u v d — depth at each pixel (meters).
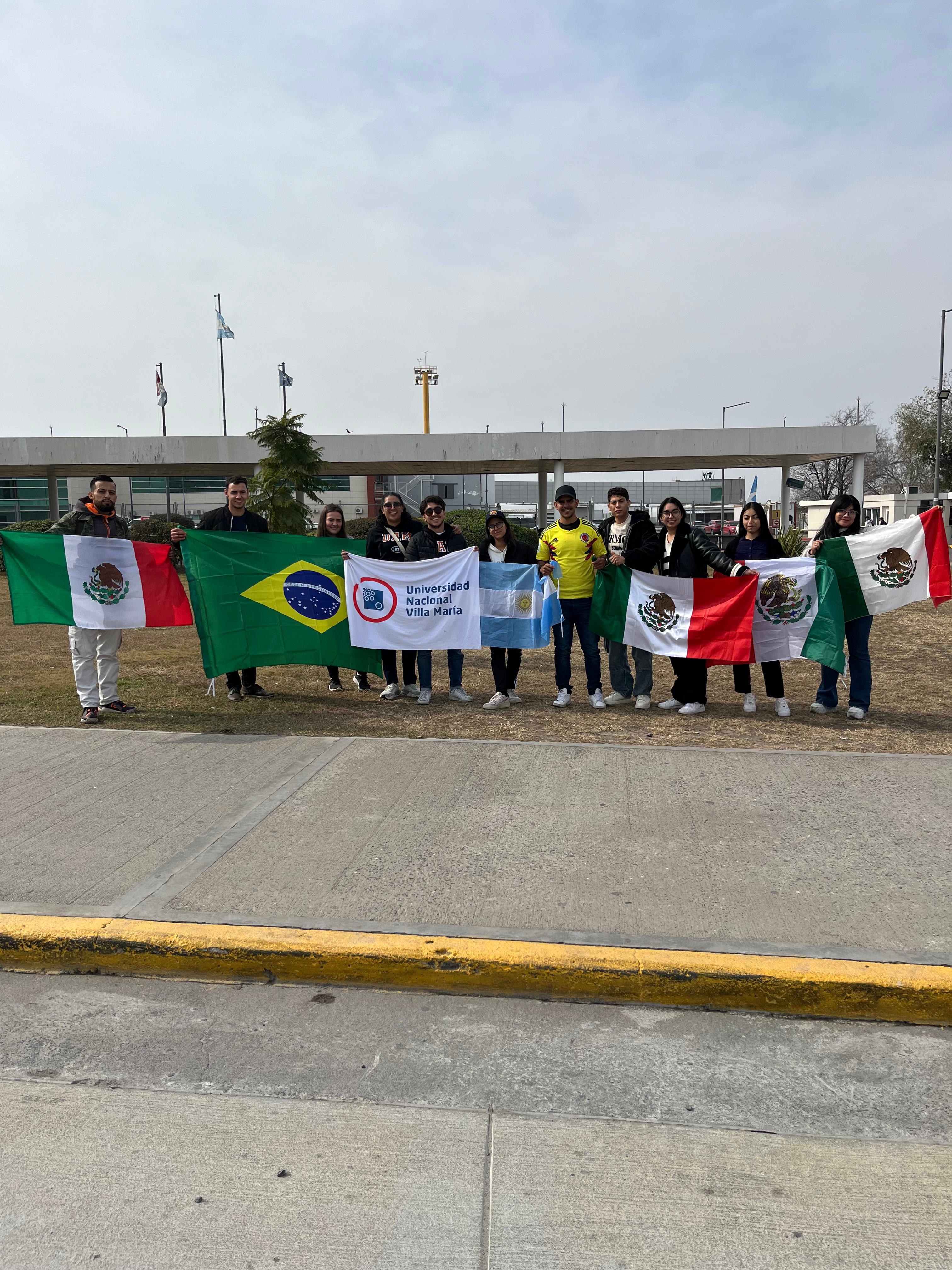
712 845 4.37
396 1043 3.06
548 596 7.44
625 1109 2.70
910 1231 2.22
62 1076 2.89
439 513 7.79
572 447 33.88
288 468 21.77
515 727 6.91
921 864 4.11
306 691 8.49
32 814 4.87
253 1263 2.12
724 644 7.11
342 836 4.54
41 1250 2.17
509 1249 2.16
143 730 6.71
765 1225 2.24
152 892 3.92
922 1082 2.84
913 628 12.50
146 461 32.94
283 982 3.47
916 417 51.00
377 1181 2.40
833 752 5.88
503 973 3.34
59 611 7.02
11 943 3.60
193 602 7.48
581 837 4.48
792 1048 3.03
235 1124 2.64
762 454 35.06
